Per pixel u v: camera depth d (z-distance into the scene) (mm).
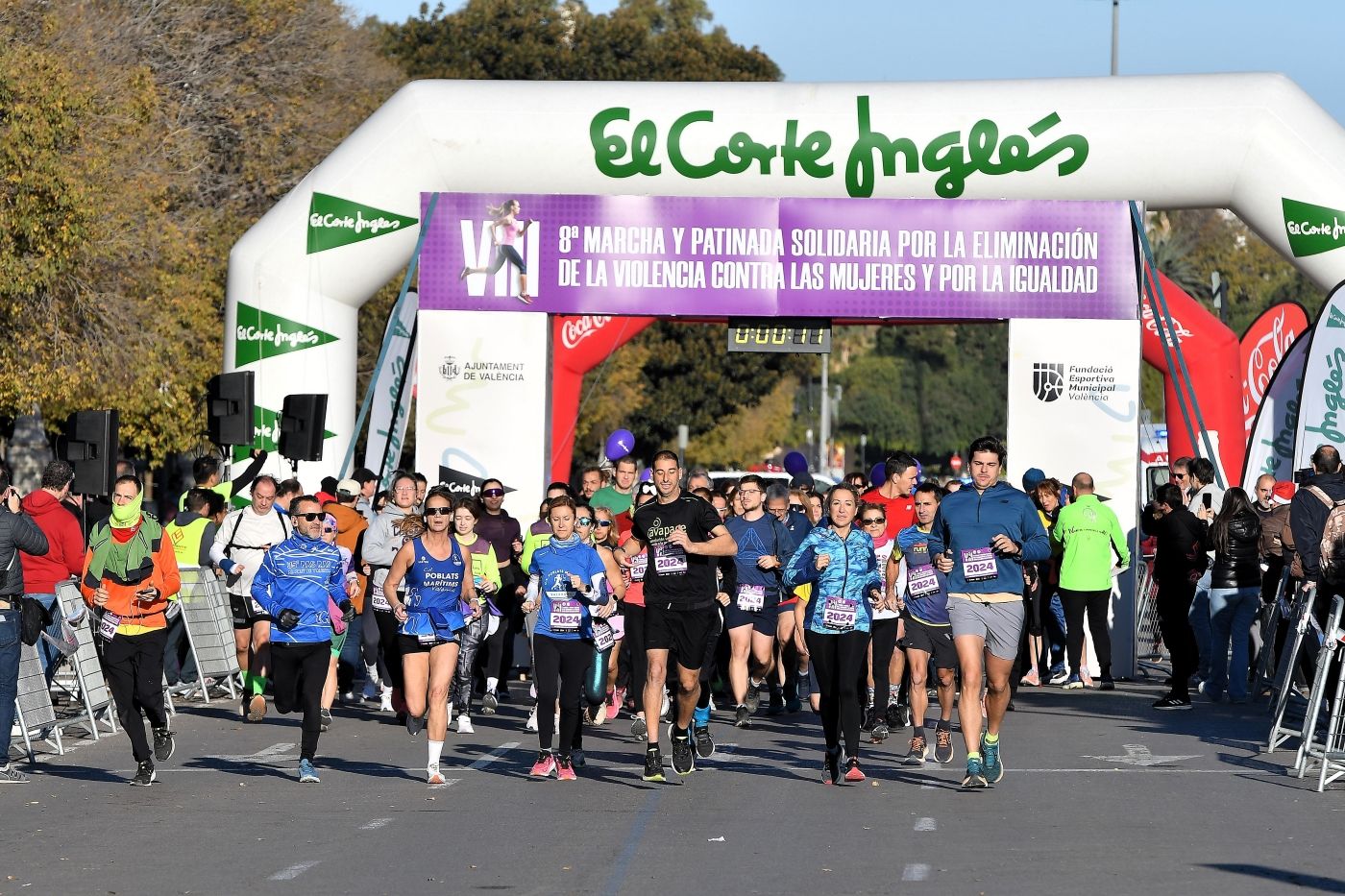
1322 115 43500
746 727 34938
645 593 27266
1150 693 41344
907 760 29516
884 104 44344
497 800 25344
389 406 47406
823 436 174500
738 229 44844
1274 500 40562
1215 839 21781
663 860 20438
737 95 44844
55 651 33500
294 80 88750
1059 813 23938
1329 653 27297
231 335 46312
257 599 27453
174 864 20234
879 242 44594
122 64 71812
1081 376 44406
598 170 44812
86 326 62562
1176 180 43719
